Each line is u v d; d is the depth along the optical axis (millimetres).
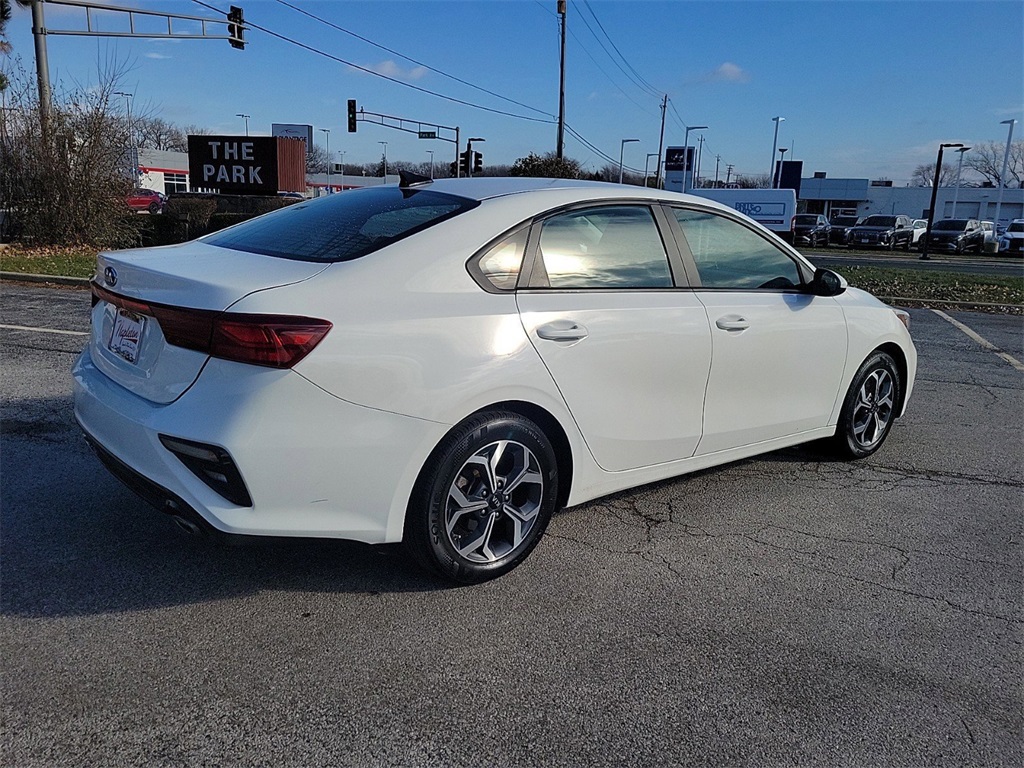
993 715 2492
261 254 3051
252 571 3189
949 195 65562
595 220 3445
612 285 3430
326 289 2697
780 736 2355
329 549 3414
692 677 2625
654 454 3656
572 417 3258
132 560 3232
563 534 3705
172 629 2764
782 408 4219
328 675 2543
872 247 35938
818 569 3451
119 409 2818
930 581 3381
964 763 2273
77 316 9008
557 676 2596
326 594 3039
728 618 3012
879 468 4828
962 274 19969
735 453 4090
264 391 2541
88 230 18203
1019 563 3588
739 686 2586
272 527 2650
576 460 3348
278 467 2596
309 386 2584
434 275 2922
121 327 3051
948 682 2658
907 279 18000
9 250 16719
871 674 2686
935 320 11883
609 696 2504
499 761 2199
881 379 4906
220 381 2570
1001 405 6559
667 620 2975
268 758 2170
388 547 2994
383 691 2479
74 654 2596
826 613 3080
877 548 3693
